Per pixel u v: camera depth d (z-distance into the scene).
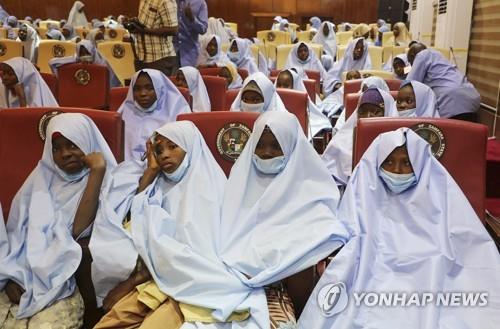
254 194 2.06
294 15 15.25
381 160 2.02
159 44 4.78
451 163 2.24
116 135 2.41
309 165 2.08
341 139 2.99
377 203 2.04
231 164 2.47
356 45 6.62
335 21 15.24
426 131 2.26
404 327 1.64
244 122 2.47
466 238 1.89
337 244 1.85
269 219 1.98
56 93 4.54
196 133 2.16
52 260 1.83
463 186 2.22
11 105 3.91
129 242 1.90
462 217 1.93
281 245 1.84
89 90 4.65
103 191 2.03
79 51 6.26
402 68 5.44
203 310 1.70
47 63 6.89
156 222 1.91
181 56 5.92
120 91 3.58
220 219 1.99
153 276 1.80
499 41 4.33
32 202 2.02
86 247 1.93
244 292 1.74
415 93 3.33
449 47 5.42
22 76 3.85
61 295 1.83
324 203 2.01
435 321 1.62
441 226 1.91
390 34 10.10
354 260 1.80
